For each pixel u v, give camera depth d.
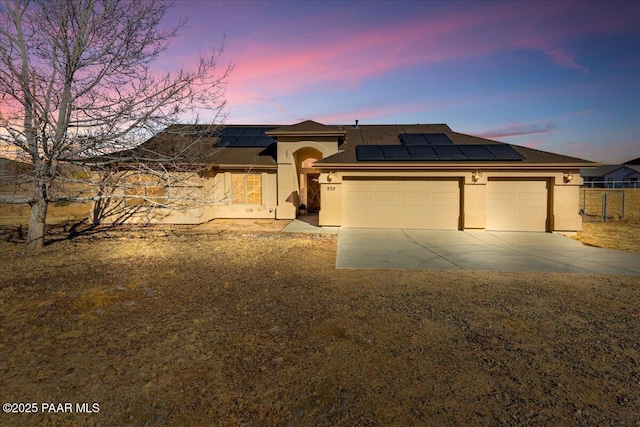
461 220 14.48
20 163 10.22
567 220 13.85
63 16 9.68
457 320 5.34
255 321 5.29
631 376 3.81
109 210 15.96
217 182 17.61
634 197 31.06
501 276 7.82
